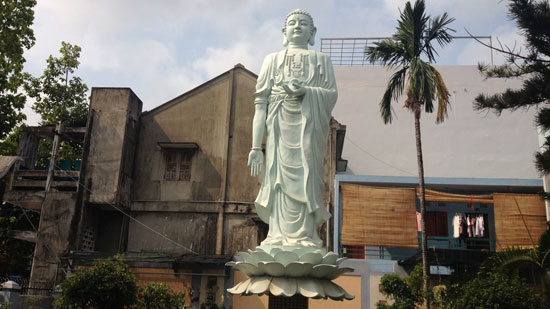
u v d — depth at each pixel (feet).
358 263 80.89
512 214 85.10
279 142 52.85
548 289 53.36
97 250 102.06
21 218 110.93
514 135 119.85
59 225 96.27
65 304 53.26
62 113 123.34
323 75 55.06
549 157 54.54
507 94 56.18
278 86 54.54
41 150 118.62
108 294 53.26
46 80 127.34
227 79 109.40
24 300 69.92
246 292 47.34
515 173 117.50
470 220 90.12
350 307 79.05
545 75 54.70
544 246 53.78
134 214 103.50
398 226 86.02
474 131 120.67
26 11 96.63
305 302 49.14
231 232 100.12
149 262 86.43
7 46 93.40
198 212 102.06
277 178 51.98
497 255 56.29
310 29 57.72
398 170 119.14
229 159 104.47
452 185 90.43
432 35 71.46
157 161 106.22
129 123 104.22
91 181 98.94
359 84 125.18
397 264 80.38
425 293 62.69
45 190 98.58
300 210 50.83
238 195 102.32
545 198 62.28
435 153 119.85
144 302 56.90
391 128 121.70
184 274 85.92
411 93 70.38
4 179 104.06
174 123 108.06
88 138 101.50
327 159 97.96
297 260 46.75
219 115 107.45
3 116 96.78
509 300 48.19
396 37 73.05
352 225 86.33
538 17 52.95
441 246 91.71
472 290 50.80
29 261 117.08
